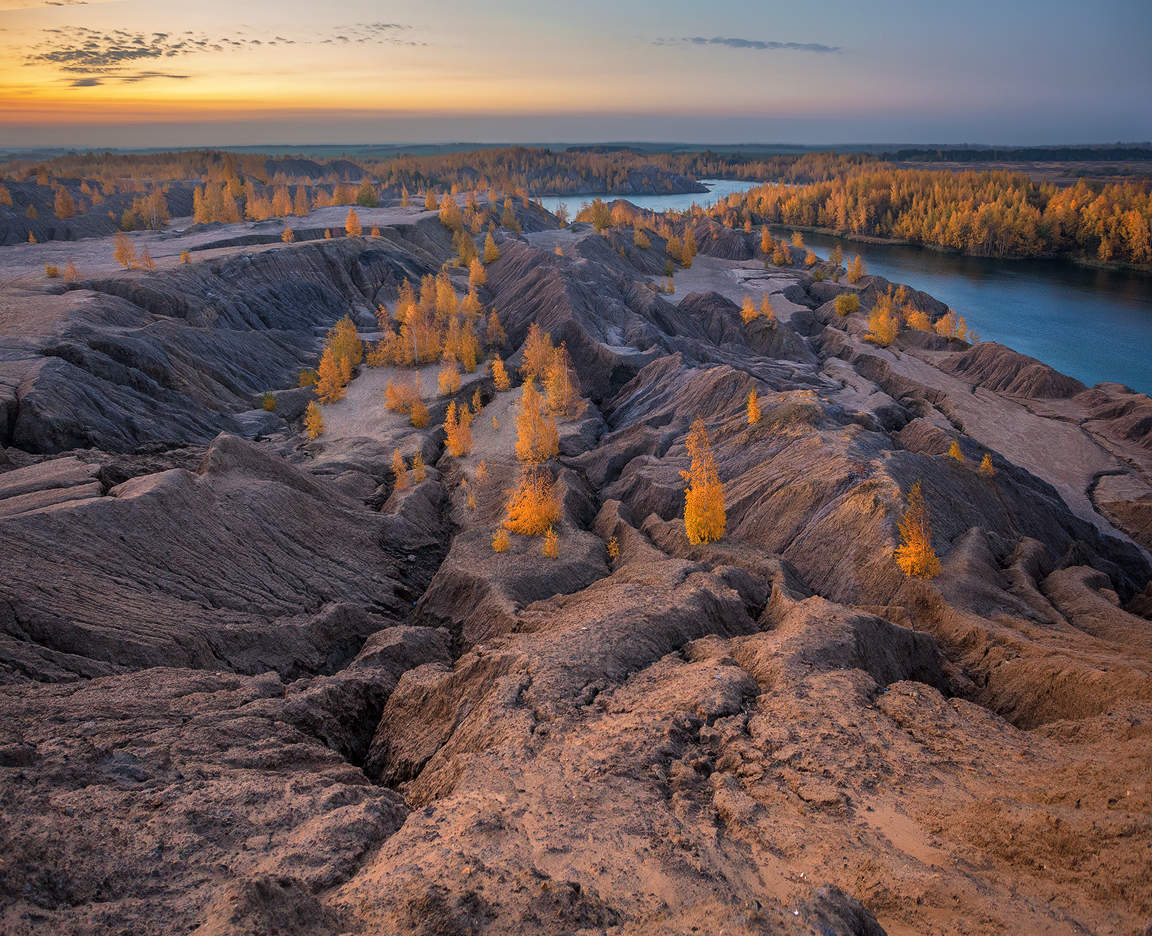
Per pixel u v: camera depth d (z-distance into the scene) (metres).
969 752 27.61
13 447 64.44
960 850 20.73
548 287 138.25
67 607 40.09
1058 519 69.88
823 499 60.00
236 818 24.09
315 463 77.94
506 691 33.81
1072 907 17.73
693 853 20.86
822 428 72.69
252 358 106.12
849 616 40.09
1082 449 99.06
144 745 29.73
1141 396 108.81
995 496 66.94
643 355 117.06
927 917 17.84
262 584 50.91
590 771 26.19
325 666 47.38
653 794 24.78
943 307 171.00
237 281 121.69
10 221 191.75
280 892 16.58
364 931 16.81
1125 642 43.78
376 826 24.08
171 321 99.38
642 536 62.84
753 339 147.12
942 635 45.25
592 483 78.62
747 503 64.50
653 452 81.06
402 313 126.81
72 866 19.34
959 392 117.06
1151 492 87.31
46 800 22.70
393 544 63.53
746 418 80.19
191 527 50.59
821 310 168.62
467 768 27.59
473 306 136.50
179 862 20.98
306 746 32.94
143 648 40.19
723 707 30.97
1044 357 142.75
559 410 95.56
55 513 45.09
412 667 46.03
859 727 28.92
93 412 71.56
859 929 16.58
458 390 104.12
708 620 43.38
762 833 22.33
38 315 87.94
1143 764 23.11
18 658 35.88
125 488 52.31
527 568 55.69
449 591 54.28
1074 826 19.88
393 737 37.81
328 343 115.94
